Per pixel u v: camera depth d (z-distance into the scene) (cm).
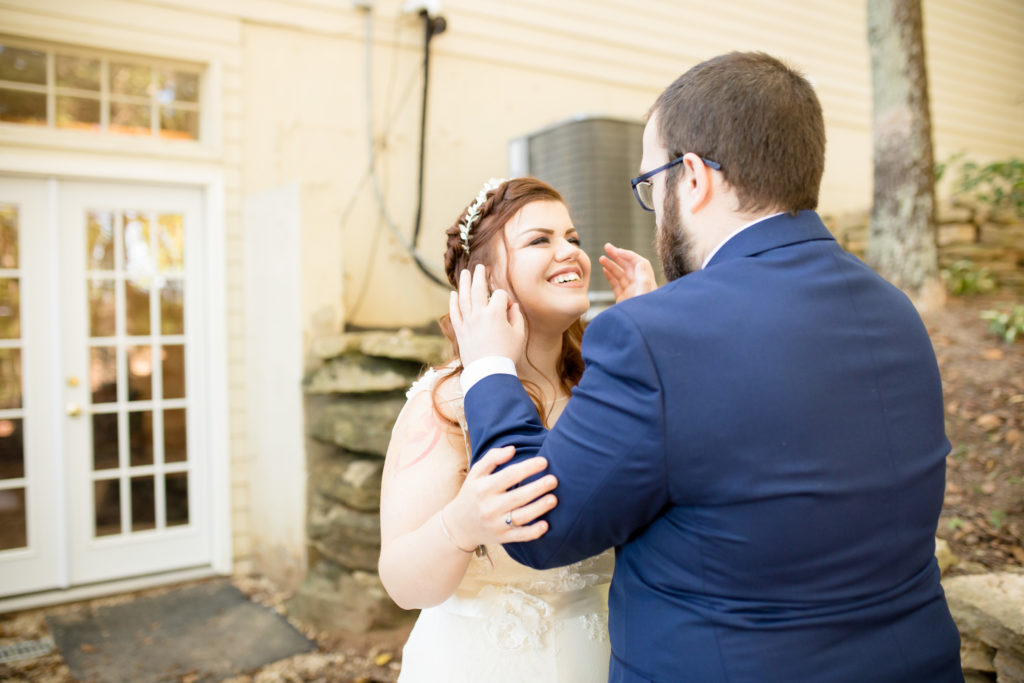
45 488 381
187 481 417
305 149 432
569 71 529
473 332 103
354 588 325
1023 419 306
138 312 405
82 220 388
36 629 344
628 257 145
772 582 82
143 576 402
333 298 378
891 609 84
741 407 82
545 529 88
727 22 608
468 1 488
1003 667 176
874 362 89
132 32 384
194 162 403
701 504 83
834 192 680
